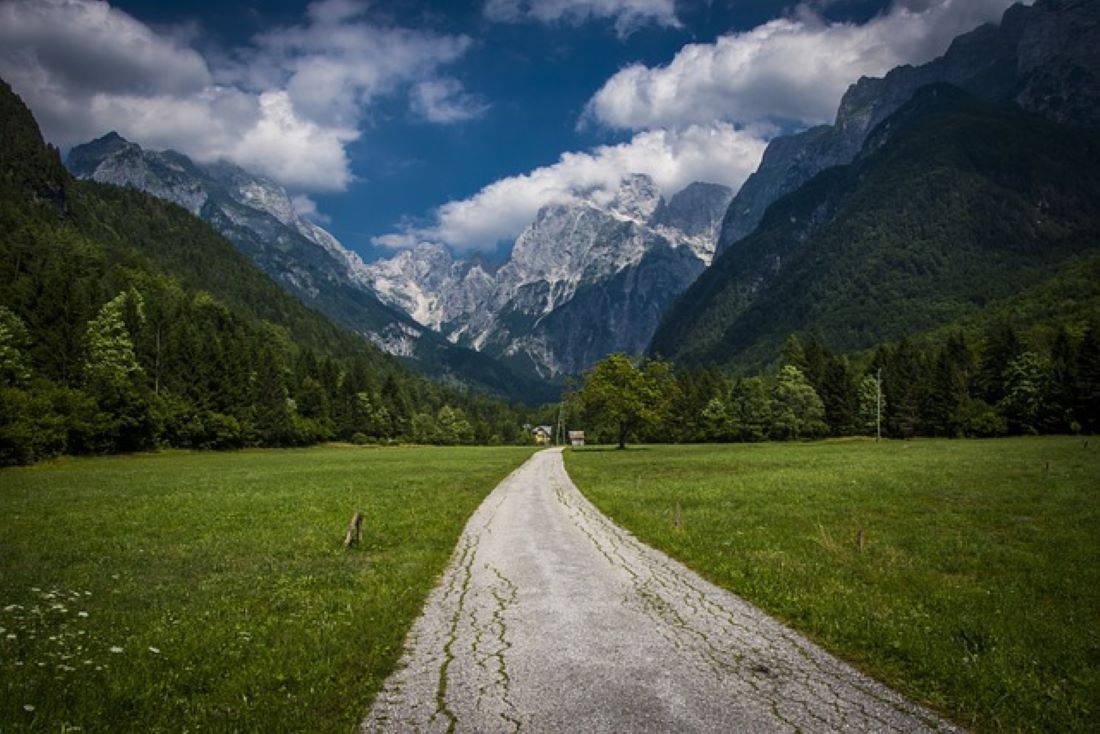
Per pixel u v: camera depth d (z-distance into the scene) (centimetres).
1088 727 669
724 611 1123
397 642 952
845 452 6888
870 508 2531
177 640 927
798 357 14075
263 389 11625
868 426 11762
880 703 728
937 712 711
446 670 827
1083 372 9075
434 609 1151
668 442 13625
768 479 3862
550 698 728
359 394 14500
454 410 19288
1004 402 10056
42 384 7250
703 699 727
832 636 963
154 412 8562
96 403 7669
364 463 7050
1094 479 3303
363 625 1016
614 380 9481
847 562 1516
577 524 2294
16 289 8994
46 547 1814
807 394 12050
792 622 1053
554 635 978
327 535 2019
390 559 1617
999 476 3578
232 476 4956
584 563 1570
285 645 912
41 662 795
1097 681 776
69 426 7012
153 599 1190
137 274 15688
